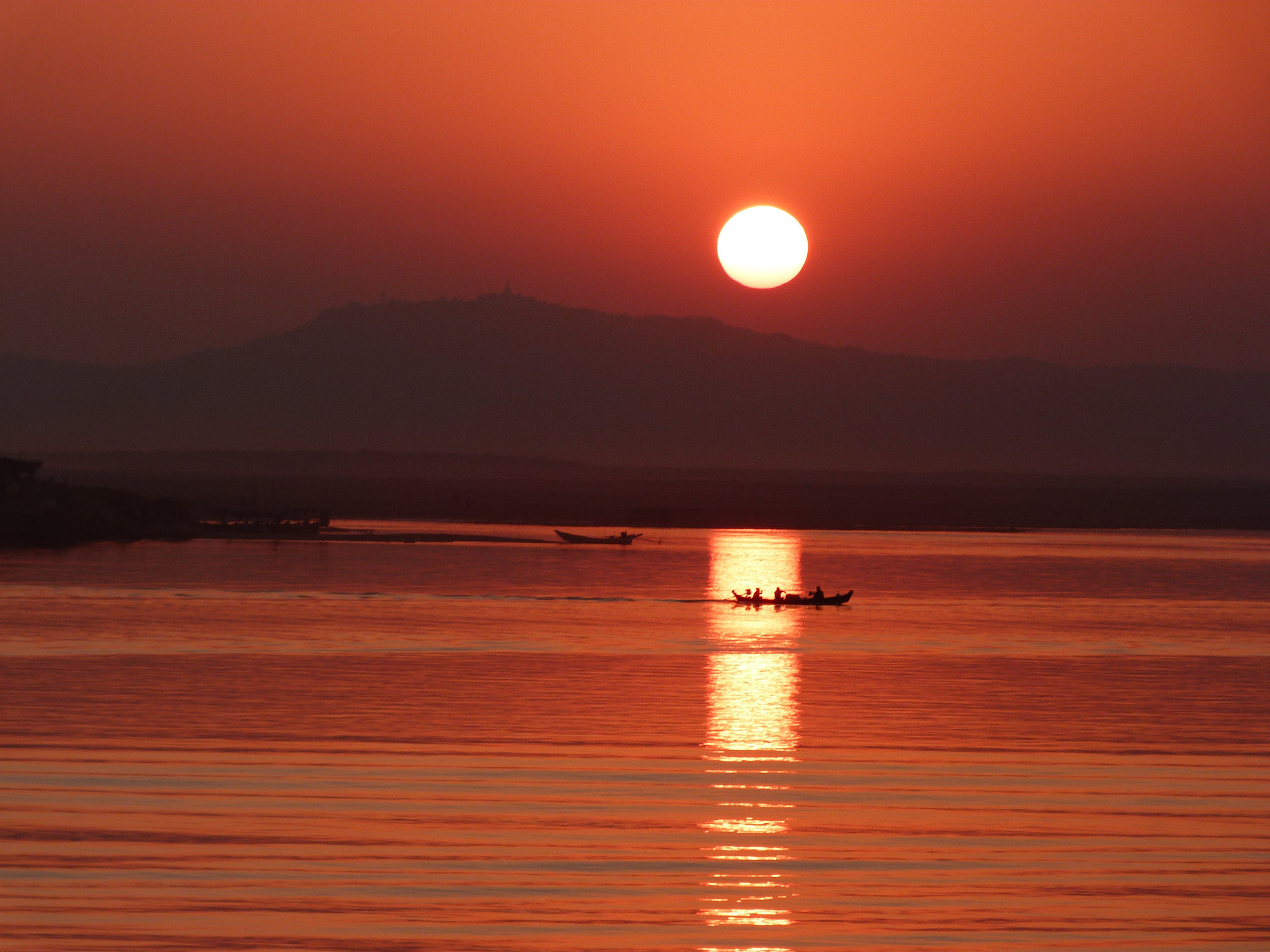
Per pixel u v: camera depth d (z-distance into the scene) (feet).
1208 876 265.13
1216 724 428.15
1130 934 238.07
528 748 369.09
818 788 326.24
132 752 354.33
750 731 400.67
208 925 233.35
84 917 235.61
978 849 279.28
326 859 265.54
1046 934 237.66
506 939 230.68
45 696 447.01
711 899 249.55
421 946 227.40
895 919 242.58
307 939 228.63
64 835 276.41
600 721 414.00
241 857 265.54
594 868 263.90
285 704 435.12
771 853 274.57
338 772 334.24
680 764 350.64
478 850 272.31
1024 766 355.77
